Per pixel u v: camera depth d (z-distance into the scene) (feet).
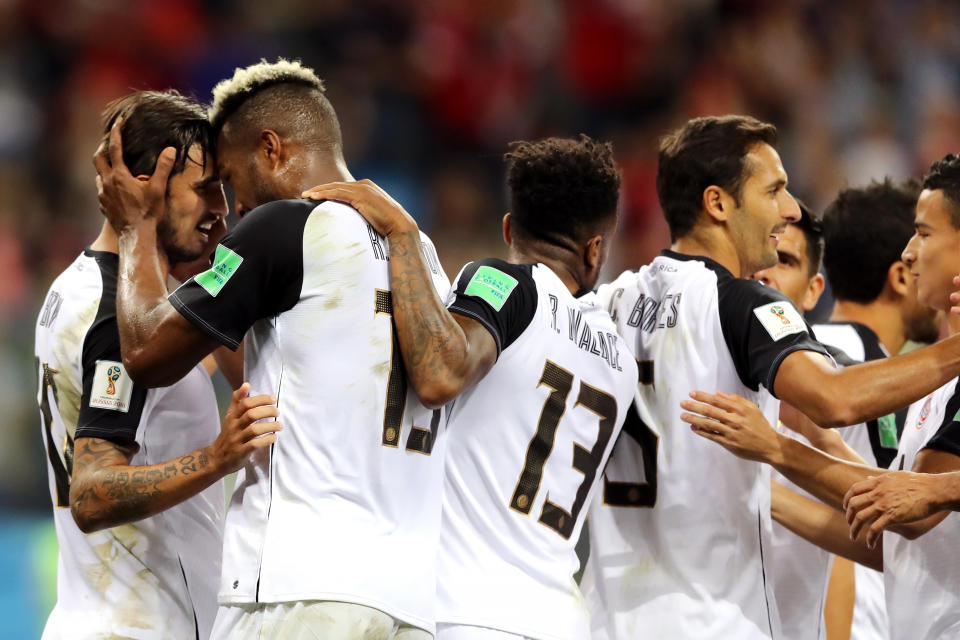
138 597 34.88
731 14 151.53
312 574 30.22
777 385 34.47
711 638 36.22
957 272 37.78
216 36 140.36
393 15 142.51
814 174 141.79
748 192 37.91
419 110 139.13
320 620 30.01
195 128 35.32
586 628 35.09
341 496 31.12
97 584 34.99
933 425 37.58
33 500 92.38
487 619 33.24
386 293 32.42
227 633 31.24
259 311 31.71
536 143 37.68
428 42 141.90
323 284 31.71
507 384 34.53
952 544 36.37
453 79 140.77
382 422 31.86
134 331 31.78
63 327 34.86
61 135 130.72
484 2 145.07
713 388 36.60
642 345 38.42
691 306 37.22
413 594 31.53
